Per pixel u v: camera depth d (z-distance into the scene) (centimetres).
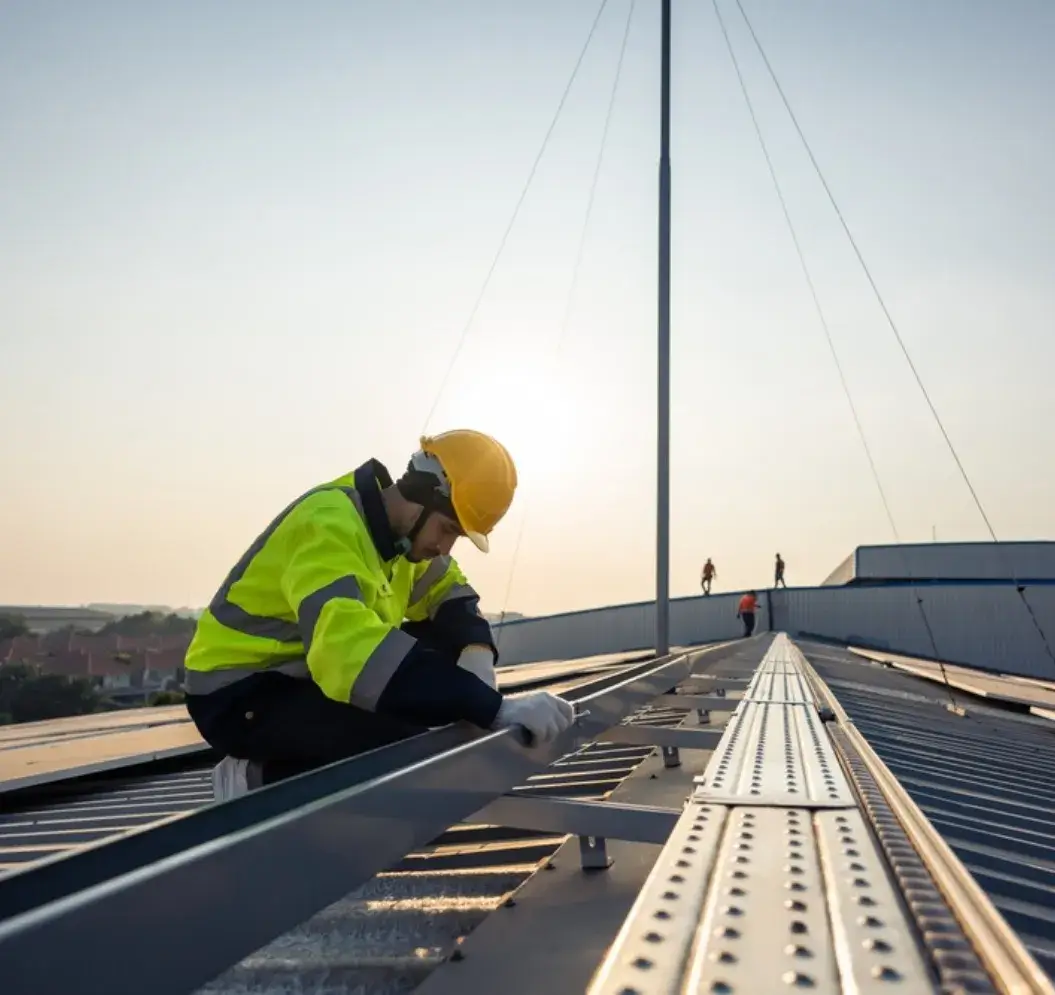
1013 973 164
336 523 339
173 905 151
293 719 352
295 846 188
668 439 1709
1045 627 5291
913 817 284
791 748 431
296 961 304
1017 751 931
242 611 355
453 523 380
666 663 807
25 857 453
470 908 346
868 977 168
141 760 705
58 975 125
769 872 230
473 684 318
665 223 1777
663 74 1823
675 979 169
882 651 3550
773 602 5947
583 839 387
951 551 6138
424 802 252
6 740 872
